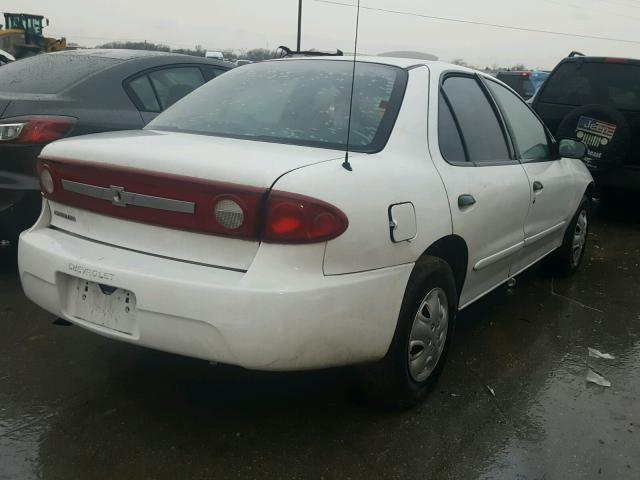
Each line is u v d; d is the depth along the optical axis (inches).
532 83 741.3
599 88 293.9
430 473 100.9
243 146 107.0
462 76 143.5
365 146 111.0
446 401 123.0
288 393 121.7
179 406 115.7
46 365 128.5
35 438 104.6
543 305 180.9
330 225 92.5
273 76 135.0
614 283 204.5
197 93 139.4
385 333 103.9
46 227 116.6
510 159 152.3
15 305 157.9
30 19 930.1
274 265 91.4
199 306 91.4
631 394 130.6
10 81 193.0
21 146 165.0
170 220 96.7
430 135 120.7
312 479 97.9
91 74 192.1
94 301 102.6
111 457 100.7
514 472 102.3
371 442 107.9
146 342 96.7
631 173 278.2
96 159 102.8
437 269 114.7
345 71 130.3
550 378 135.6
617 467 105.2
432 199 113.0
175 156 97.8
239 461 101.1
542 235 169.0
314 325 92.7
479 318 168.9
